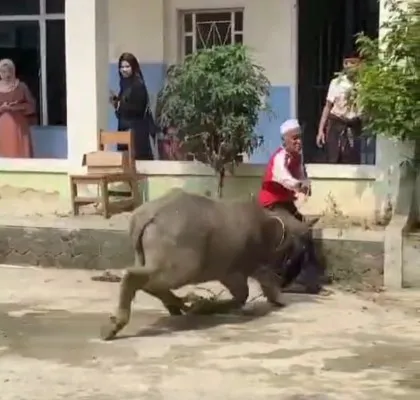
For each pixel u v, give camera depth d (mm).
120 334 11797
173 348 11367
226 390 10367
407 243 13383
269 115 16484
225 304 12562
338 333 11797
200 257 11969
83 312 12547
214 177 15008
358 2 18078
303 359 11062
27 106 17641
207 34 18500
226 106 14352
